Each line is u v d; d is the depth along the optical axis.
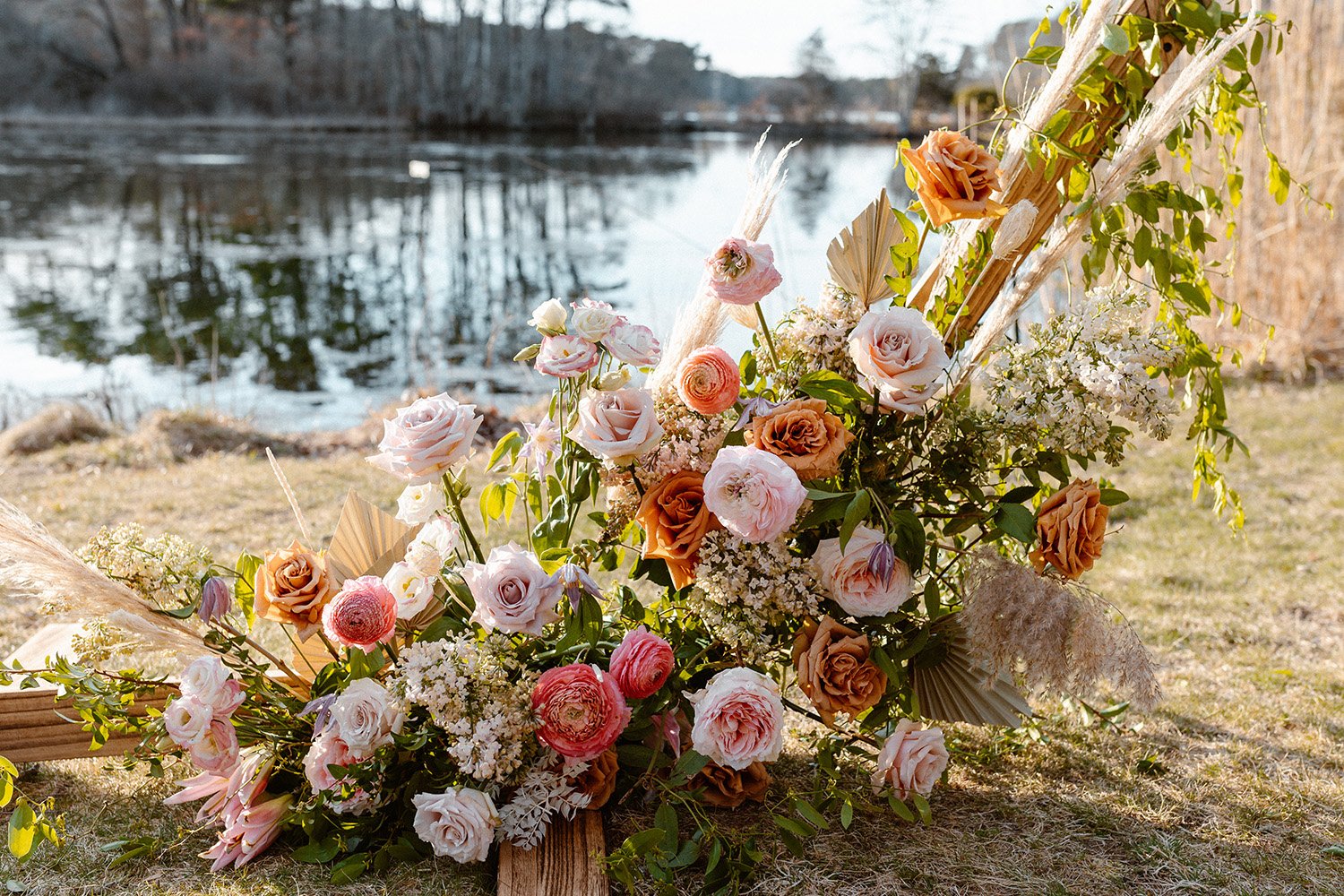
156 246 14.66
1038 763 2.37
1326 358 6.88
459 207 19.08
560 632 2.05
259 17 40.94
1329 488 4.52
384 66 41.97
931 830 2.09
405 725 1.96
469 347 9.52
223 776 1.98
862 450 2.04
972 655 2.03
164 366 8.73
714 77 41.50
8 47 39.03
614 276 12.88
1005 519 1.93
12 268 12.80
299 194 20.28
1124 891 1.89
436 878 1.91
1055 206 2.09
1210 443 2.34
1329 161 6.56
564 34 40.84
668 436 1.98
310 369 8.64
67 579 1.83
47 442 5.73
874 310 1.94
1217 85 2.15
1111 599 3.36
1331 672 2.83
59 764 2.34
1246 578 3.54
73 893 1.86
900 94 30.28
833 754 2.04
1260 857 2.00
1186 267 2.16
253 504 4.36
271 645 2.83
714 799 2.11
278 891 1.87
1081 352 1.99
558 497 2.09
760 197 2.06
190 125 39.16
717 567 1.91
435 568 1.97
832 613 2.03
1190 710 2.62
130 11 40.03
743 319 2.06
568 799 1.96
